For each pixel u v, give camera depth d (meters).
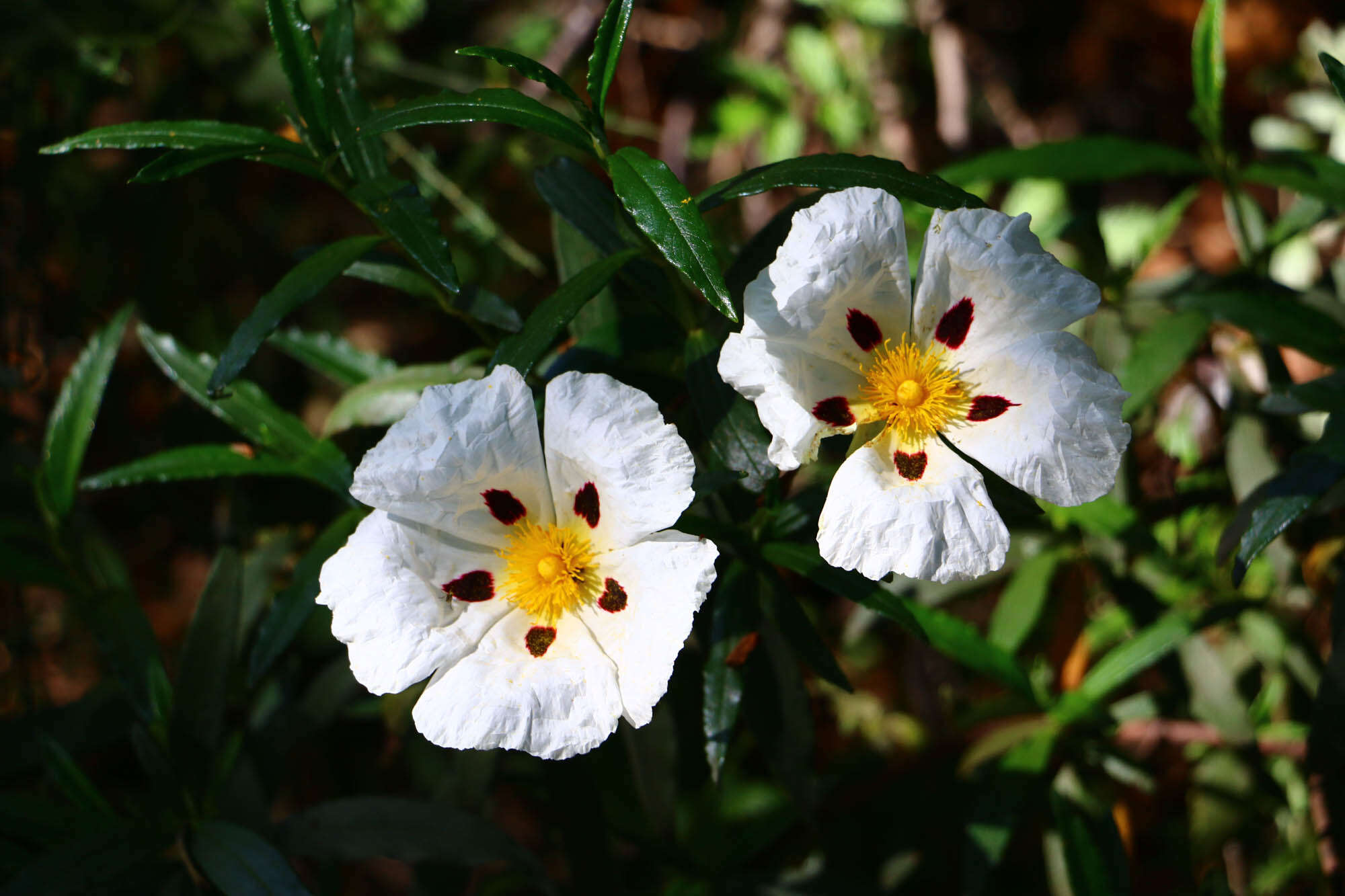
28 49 0.77
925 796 0.71
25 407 0.85
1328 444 0.59
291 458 0.64
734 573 0.59
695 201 0.56
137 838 0.62
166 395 0.84
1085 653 0.69
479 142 0.88
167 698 0.65
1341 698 0.61
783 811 0.70
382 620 0.56
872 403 0.57
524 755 0.69
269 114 0.83
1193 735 0.71
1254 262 0.66
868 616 0.70
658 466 0.56
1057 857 0.67
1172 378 0.72
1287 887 0.70
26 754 0.67
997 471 0.56
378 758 0.73
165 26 0.79
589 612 0.57
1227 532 0.61
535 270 0.85
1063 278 0.56
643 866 0.71
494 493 0.57
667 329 0.61
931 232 0.56
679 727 0.67
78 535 0.69
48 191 0.81
